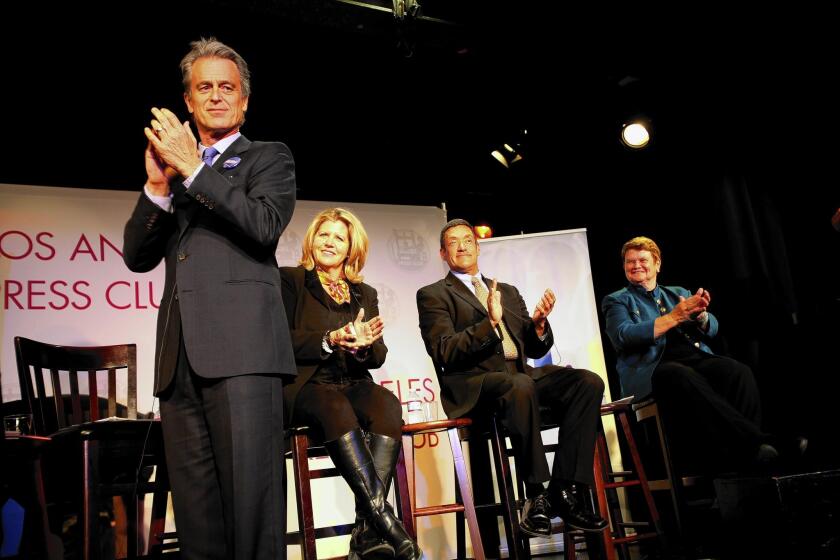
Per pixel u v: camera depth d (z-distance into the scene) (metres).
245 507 1.45
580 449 2.56
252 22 3.76
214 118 1.70
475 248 3.26
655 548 3.37
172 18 3.64
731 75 4.11
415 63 4.20
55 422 2.48
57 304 3.39
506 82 4.40
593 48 4.08
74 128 4.13
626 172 4.77
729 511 2.89
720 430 3.00
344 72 4.25
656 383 3.25
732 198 4.32
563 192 5.22
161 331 1.61
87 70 3.86
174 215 1.64
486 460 3.51
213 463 1.55
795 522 2.46
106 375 3.40
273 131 4.59
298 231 3.93
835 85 3.89
